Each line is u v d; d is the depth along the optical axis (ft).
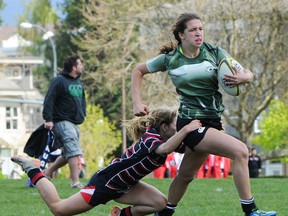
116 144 396.16
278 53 314.35
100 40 335.47
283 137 390.01
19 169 437.58
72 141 110.73
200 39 67.46
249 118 320.91
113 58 332.19
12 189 115.55
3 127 550.77
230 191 112.57
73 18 510.99
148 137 67.36
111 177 68.13
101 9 333.83
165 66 69.41
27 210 90.33
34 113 570.87
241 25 312.09
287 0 308.19
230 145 65.98
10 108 554.46
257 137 397.39
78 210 69.82
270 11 309.01
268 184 126.62
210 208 91.20
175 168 179.73
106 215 85.15
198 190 114.01
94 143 379.55
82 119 112.16
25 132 556.92
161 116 68.74
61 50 516.73
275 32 312.91
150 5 319.06
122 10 327.67
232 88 67.21
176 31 68.39
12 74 616.80
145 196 69.41
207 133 66.69
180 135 65.62
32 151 111.96
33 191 111.96
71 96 110.42
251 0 305.32
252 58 314.14
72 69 110.83
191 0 314.55
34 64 614.75
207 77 67.67
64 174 317.42
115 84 341.62
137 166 67.46
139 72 70.18
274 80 317.63
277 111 391.24
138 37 356.38
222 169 185.47
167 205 72.90
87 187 69.26
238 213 86.38
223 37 311.47
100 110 392.88
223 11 306.76
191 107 68.13
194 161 70.28
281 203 95.96
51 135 111.04
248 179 66.23
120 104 441.68
